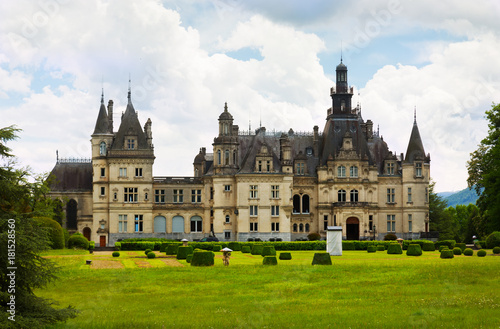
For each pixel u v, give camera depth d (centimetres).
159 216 13888
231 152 13900
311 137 14838
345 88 14725
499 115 10931
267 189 13788
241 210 13662
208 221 14012
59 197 13850
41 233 3669
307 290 5328
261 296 5041
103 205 13600
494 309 4344
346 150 14288
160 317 4209
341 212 14000
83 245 10731
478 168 12306
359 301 4772
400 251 9675
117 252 9338
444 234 15988
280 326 3916
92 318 4188
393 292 5153
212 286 5584
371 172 14350
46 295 5134
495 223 10675
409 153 14525
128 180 13675
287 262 7981
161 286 5609
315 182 14325
